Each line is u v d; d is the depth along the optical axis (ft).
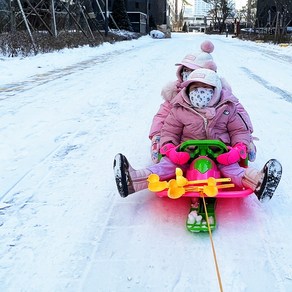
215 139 11.12
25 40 48.24
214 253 8.19
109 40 81.82
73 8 75.20
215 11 237.04
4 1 57.11
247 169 9.82
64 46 58.75
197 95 10.86
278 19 103.14
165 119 11.87
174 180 9.45
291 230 9.46
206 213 9.06
